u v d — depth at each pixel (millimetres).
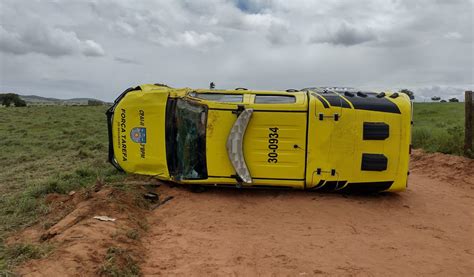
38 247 4883
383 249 5762
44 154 14672
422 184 9703
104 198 6777
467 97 11070
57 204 7156
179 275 4793
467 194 8953
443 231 6613
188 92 8188
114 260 4711
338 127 7539
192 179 7988
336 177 7664
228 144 7660
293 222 6691
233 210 7168
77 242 4996
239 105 7660
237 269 5000
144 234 5992
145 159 8398
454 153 11664
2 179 10172
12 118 28719
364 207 7504
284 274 4922
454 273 5105
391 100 7801
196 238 5918
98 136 19547
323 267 5129
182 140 8039
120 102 8602
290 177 7734
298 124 7582
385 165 7590
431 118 23547
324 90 8281
